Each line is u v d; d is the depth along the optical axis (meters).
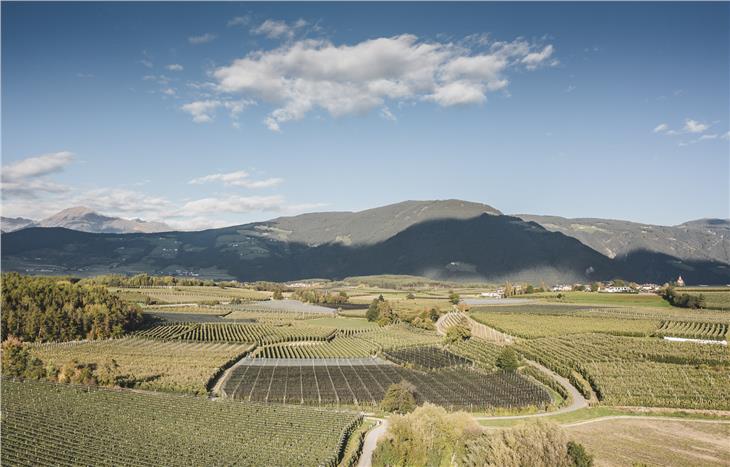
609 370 113.44
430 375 128.38
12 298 151.75
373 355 158.62
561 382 115.50
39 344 144.25
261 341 173.62
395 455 67.00
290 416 88.75
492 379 122.69
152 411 88.12
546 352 139.88
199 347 158.75
